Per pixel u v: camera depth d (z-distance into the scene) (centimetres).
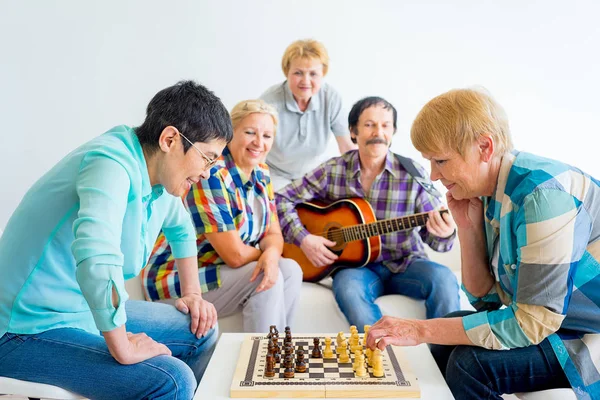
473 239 186
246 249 241
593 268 154
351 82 372
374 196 273
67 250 152
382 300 255
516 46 363
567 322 159
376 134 265
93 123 376
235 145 245
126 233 159
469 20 363
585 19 358
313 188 283
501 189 163
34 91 371
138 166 156
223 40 371
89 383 149
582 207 152
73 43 369
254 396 148
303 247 268
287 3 367
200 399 147
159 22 369
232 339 183
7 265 150
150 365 151
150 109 157
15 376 151
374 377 155
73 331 156
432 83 370
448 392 151
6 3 362
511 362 158
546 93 365
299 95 316
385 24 366
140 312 184
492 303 191
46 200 150
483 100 160
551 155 369
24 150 374
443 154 161
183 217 194
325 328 252
